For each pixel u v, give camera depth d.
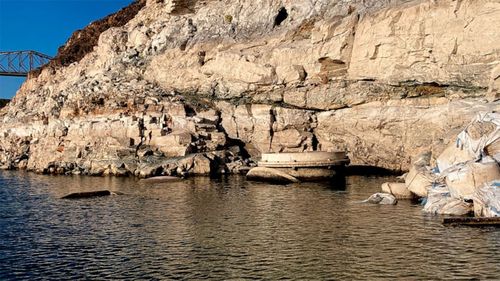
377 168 56.91
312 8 67.25
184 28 77.94
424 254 21.33
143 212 33.34
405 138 54.66
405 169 54.88
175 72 73.69
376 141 57.03
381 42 55.41
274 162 50.25
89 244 24.80
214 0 82.44
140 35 84.38
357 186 44.50
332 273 19.25
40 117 80.12
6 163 78.88
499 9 46.97
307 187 44.81
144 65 78.56
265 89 64.81
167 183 50.44
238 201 37.09
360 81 57.94
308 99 61.50
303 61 63.12
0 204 38.88
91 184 51.62
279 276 19.09
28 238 26.42
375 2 59.56
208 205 35.53
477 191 28.77
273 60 65.06
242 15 74.25
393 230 25.86
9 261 22.00
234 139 64.75
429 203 31.36
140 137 63.72
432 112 52.59
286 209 33.09
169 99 68.50
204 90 69.75
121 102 68.75
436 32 51.28
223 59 68.50
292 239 24.58
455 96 51.06
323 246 23.09
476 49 48.59
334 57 59.69
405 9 53.72
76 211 34.59
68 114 73.19
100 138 66.56
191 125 63.75
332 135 60.62
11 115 101.50
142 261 21.52
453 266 19.61
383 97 56.38
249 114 65.75
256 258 21.47
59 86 99.44
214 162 58.34
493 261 20.06
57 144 71.75
